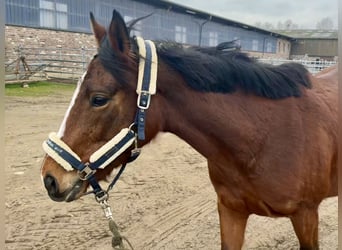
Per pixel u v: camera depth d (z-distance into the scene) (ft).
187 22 72.95
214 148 6.28
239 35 89.35
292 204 6.49
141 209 12.19
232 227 7.02
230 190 6.65
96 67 5.53
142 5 63.93
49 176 5.57
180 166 16.72
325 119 6.86
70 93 38.09
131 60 5.58
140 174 15.43
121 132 5.55
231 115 6.14
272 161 6.31
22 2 49.49
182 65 5.87
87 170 5.52
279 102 6.52
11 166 15.57
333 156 6.98
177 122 6.05
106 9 60.29
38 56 51.03
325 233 11.03
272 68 6.62
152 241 10.31
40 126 23.03
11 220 11.12
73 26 56.70
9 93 35.91
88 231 10.68
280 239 10.71
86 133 5.49
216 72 6.04
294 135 6.40
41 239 10.18
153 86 5.62
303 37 122.21
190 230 10.98
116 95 5.46
